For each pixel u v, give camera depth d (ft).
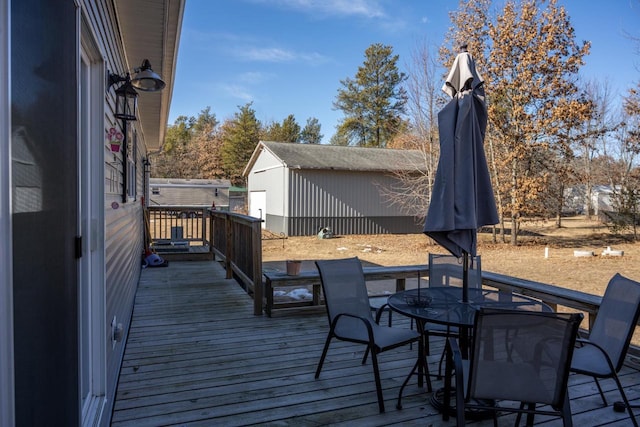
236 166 121.70
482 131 8.95
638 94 47.67
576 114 42.98
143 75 11.88
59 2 4.44
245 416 8.17
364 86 104.27
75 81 5.18
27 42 3.48
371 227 55.52
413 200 56.03
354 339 9.18
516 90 44.29
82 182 7.35
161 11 12.91
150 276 22.36
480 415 8.29
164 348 11.78
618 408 8.57
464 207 8.40
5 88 2.99
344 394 9.16
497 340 6.32
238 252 19.90
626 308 7.87
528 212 46.50
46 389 3.89
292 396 9.02
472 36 44.09
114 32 12.03
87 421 6.44
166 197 88.33
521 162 46.16
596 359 8.13
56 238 4.27
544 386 6.30
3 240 2.96
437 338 13.05
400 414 8.36
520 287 13.32
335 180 53.67
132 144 19.39
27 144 3.46
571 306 11.74
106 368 7.92
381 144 103.60
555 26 42.24
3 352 2.97
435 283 11.86
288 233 52.19
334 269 10.41
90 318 7.46
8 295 3.03
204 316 14.93
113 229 10.21
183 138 145.07
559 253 41.06
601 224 70.44
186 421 7.96
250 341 12.40
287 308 15.14
